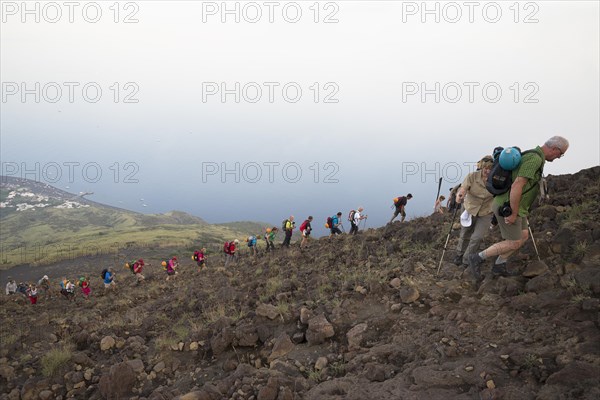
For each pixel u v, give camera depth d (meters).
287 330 6.01
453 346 4.33
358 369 4.45
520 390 3.38
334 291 7.15
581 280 4.65
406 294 5.89
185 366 6.00
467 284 5.88
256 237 21.62
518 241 5.12
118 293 19.05
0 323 11.66
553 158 4.51
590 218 6.30
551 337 4.04
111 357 6.98
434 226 9.67
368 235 11.77
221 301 8.84
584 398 3.04
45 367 6.60
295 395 4.17
